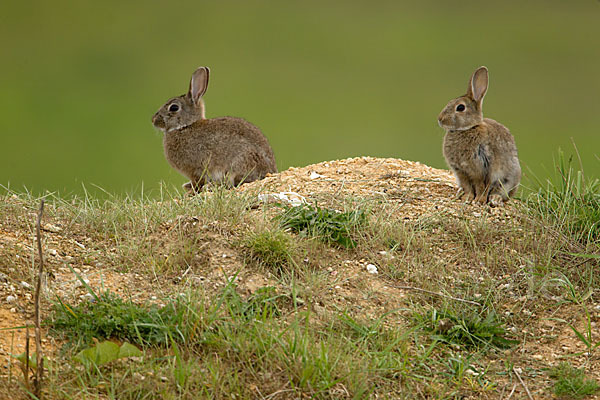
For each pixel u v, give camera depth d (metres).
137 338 10.14
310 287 11.65
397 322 11.39
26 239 12.47
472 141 15.82
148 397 9.21
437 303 11.96
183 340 10.05
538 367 10.76
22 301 10.64
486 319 11.52
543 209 14.57
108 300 10.62
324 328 10.88
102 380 9.38
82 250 12.40
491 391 10.22
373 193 15.75
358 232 13.36
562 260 13.09
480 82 15.87
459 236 13.80
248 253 12.22
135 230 13.16
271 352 10.00
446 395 10.06
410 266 12.77
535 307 12.04
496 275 12.77
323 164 18.22
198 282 11.54
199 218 13.23
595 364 10.74
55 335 10.06
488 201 15.88
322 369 9.80
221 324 10.51
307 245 12.78
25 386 8.95
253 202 14.41
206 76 19.08
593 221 13.93
